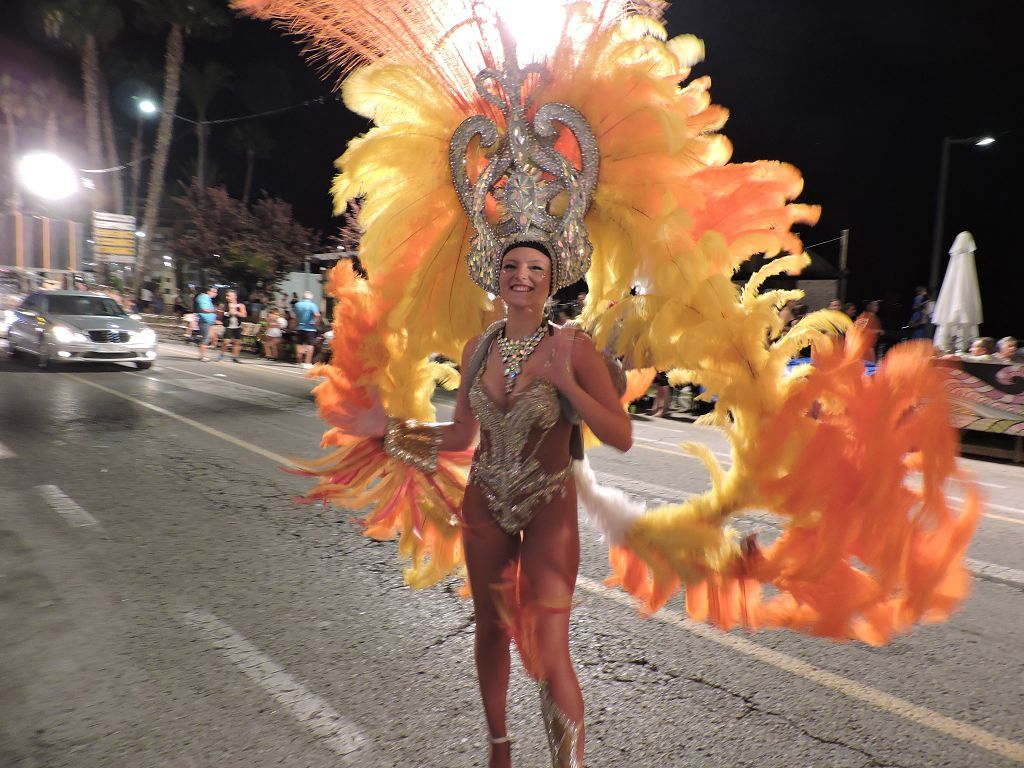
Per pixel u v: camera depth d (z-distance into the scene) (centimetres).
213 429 919
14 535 511
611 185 238
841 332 229
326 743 279
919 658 359
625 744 282
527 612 220
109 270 3600
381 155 270
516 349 229
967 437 1020
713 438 1009
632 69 234
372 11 265
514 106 239
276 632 373
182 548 493
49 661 339
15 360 1670
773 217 235
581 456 244
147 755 269
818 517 221
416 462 267
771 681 333
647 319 229
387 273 280
